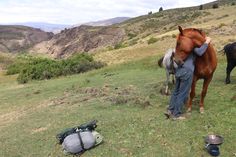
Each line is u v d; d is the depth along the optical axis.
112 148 10.92
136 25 147.88
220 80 18.02
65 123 13.95
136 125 12.33
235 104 13.39
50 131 13.27
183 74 11.89
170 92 16.31
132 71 26.78
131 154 10.44
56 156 11.09
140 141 11.10
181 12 156.12
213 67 12.17
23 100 21.62
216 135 10.20
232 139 10.59
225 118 12.02
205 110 12.99
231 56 16.38
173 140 10.91
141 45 50.88
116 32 151.38
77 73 34.88
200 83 17.80
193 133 11.20
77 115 14.73
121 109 14.67
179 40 11.51
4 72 51.19
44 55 186.00
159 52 41.59
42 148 11.82
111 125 12.64
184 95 12.23
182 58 11.59
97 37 154.88
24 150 11.95
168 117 12.59
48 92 22.77
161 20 140.38
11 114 18.42
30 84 30.59
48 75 34.19
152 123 12.33
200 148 10.30
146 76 22.80
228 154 9.87
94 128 11.91
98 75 27.33
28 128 14.33
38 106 18.67
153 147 10.66
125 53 44.50
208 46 11.87
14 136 13.61
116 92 18.05
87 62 36.06
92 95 18.17
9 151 12.07
